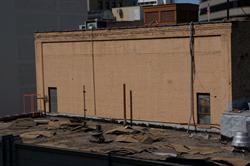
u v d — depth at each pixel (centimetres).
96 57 3909
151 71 3584
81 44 3994
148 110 3625
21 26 5262
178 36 3409
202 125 3328
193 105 3384
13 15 5181
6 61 5125
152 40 3550
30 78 5341
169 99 3506
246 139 2620
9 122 3988
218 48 3225
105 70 3866
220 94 3247
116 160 1769
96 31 3869
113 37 3769
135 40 3644
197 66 3338
